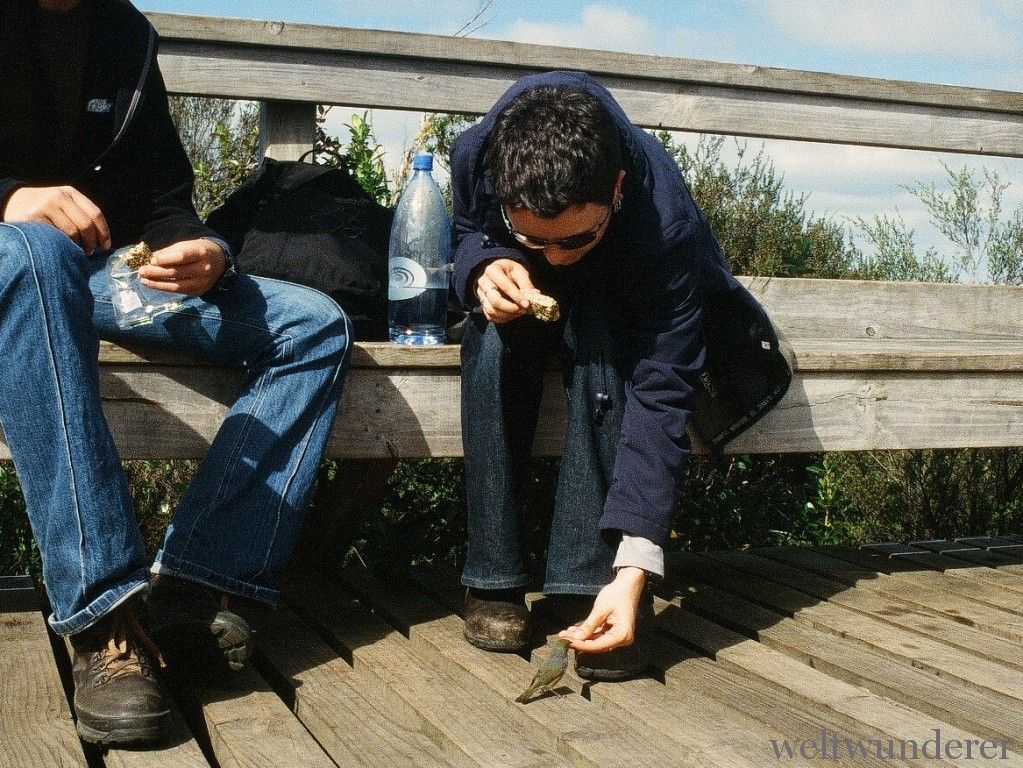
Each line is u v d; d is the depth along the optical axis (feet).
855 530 14.92
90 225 5.88
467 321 6.93
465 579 6.82
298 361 6.41
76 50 6.51
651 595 6.48
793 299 11.32
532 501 10.50
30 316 5.18
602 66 10.68
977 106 12.16
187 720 5.91
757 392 7.50
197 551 5.98
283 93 9.72
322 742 5.54
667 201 6.23
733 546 12.55
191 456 7.00
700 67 11.02
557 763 5.10
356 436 7.36
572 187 5.45
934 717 5.91
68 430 5.21
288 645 6.88
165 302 6.44
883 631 7.41
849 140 11.75
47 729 5.27
